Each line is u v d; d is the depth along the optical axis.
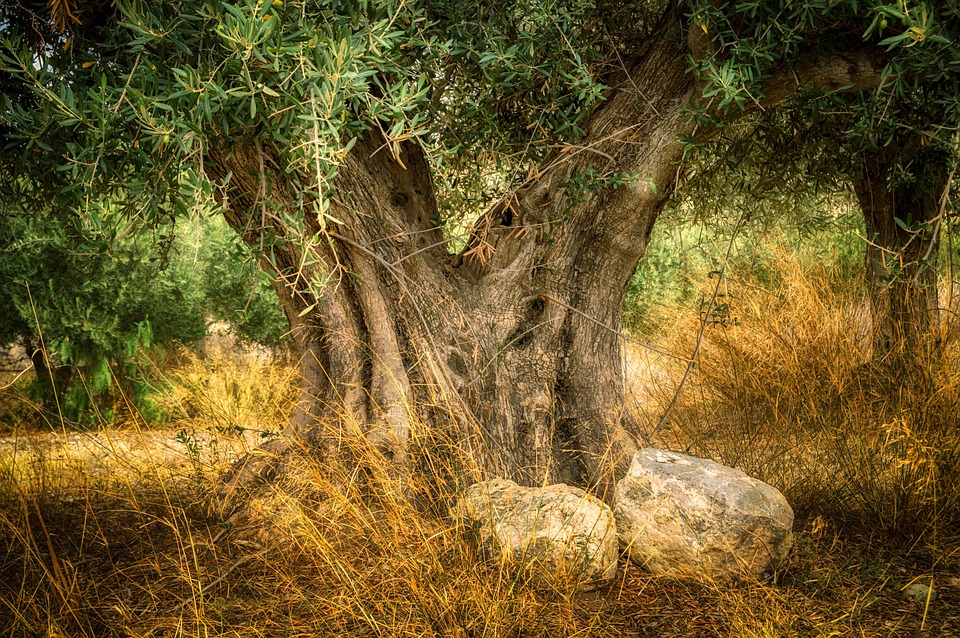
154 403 7.32
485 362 4.20
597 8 4.41
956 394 4.04
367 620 2.74
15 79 3.08
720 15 3.57
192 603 3.08
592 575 3.12
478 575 2.98
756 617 2.86
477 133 4.59
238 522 3.90
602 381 4.43
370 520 3.50
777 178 5.64
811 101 4.10
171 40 2.53
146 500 4.26
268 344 9.12
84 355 7.90
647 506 3.34
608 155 4.20
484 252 4.41
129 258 7.59
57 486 4.27
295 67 2.45
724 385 5.88
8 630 2.79
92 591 3.19
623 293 4.55
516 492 3.48
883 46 3.81
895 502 3.71
